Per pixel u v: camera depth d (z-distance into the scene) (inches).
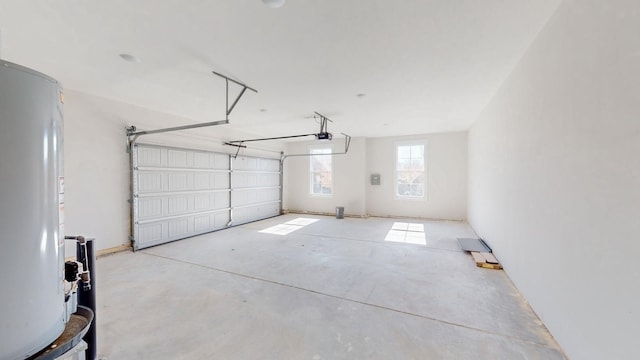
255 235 232.8
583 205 66.4
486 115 183.9
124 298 112.6
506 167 135.3
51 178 46.6
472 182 251.1
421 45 101.1
